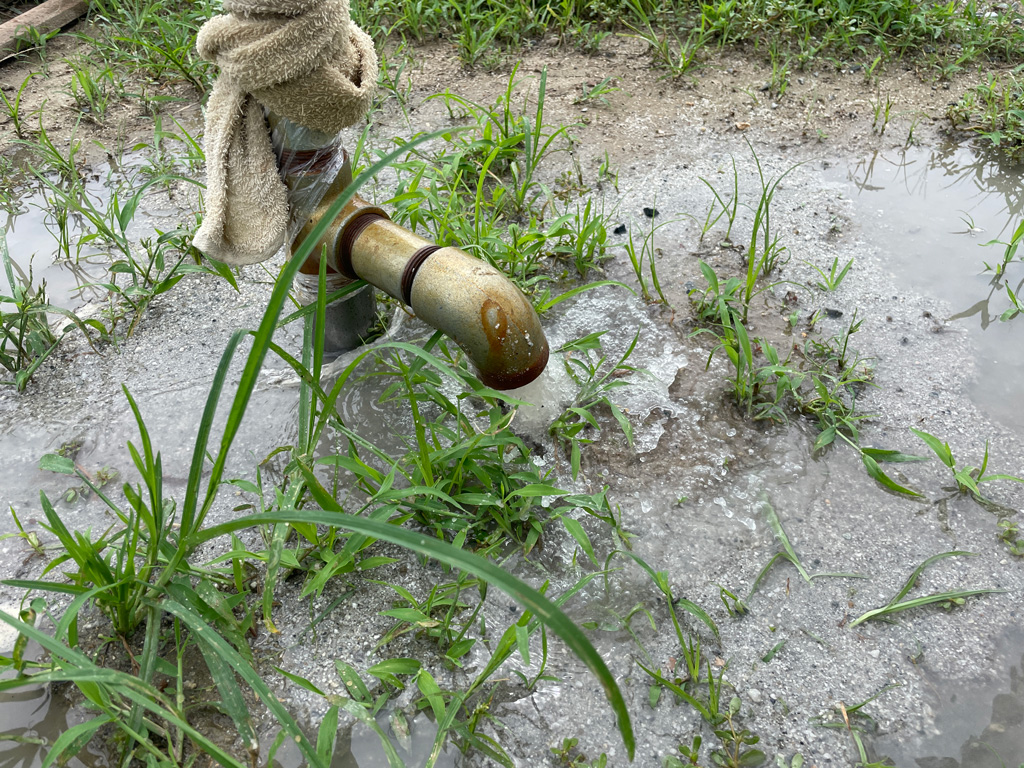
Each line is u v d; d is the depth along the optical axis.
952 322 2.66
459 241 2.75
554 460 2.26
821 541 2.06
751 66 4.01
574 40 4.19
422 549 1.20
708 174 3.35
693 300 2.74
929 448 2.27
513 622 1.88
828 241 3.01
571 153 3.48
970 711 1.72
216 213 1.99
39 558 2.06
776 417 2.37
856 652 1.83
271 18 1.73
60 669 1.43
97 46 4.19
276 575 1.88
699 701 1.74
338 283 2.33
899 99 3.76
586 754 1.66
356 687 1.70
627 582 1.98
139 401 2.49
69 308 2.84
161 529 1.74
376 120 3.69
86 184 3.42
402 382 2.40
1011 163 3.40
